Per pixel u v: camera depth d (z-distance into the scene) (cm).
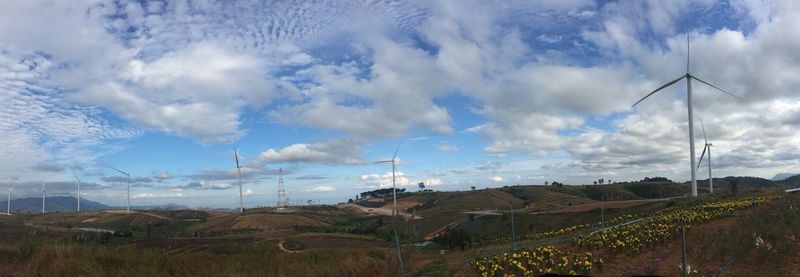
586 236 2355
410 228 8519
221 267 1967
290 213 13538
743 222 2222
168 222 12150
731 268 1639
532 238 3441
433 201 15650
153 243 5822
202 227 11012
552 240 2625
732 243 1848
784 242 1816
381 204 17388
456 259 2367
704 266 1694
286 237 7344
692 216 2583
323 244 6244
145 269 1805
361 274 2103
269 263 2131
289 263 2162
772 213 2420
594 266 1880
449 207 13112
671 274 1634
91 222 12019
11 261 1881
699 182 14538
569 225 6012
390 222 10531
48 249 1953
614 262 1916
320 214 14325
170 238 6869
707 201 4331
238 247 3117
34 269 1712
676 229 2272
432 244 4625
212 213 15088
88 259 1852
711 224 2406
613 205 6631
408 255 2603
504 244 3070
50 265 1762
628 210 5659
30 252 1989
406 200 17500
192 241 6262
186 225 11538
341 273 2045
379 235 7612
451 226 7944
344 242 6588
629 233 2227
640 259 1894
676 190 13412
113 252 2041
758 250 1755
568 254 2073
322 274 1969
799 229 2006
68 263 1753
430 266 2267
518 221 6894
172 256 2125
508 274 1825
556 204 11038
